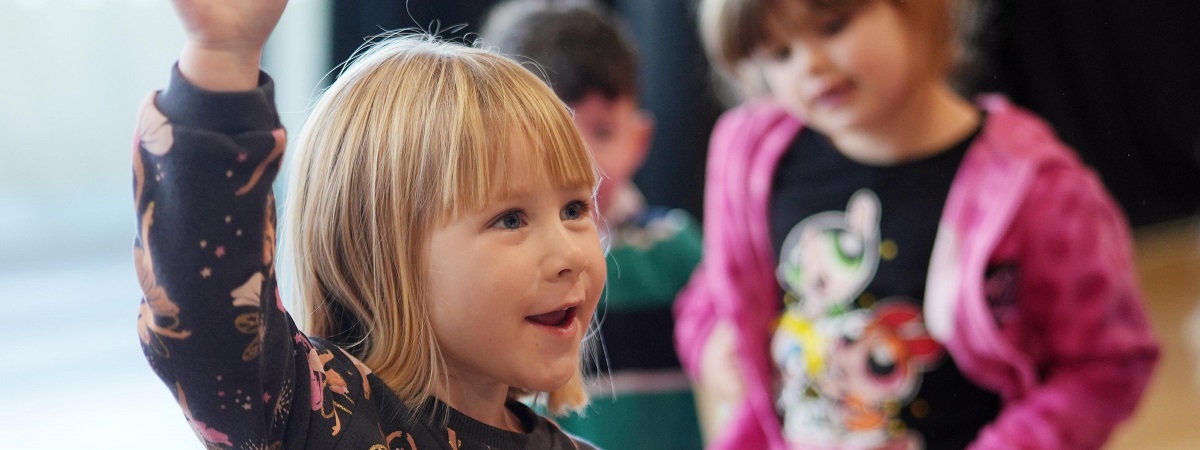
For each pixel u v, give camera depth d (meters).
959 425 1.37
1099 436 1.32
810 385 1.44
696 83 2.80
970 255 1.33
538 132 0.75
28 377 2.79
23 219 3.20
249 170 0.63
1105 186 3.95
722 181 1.56
